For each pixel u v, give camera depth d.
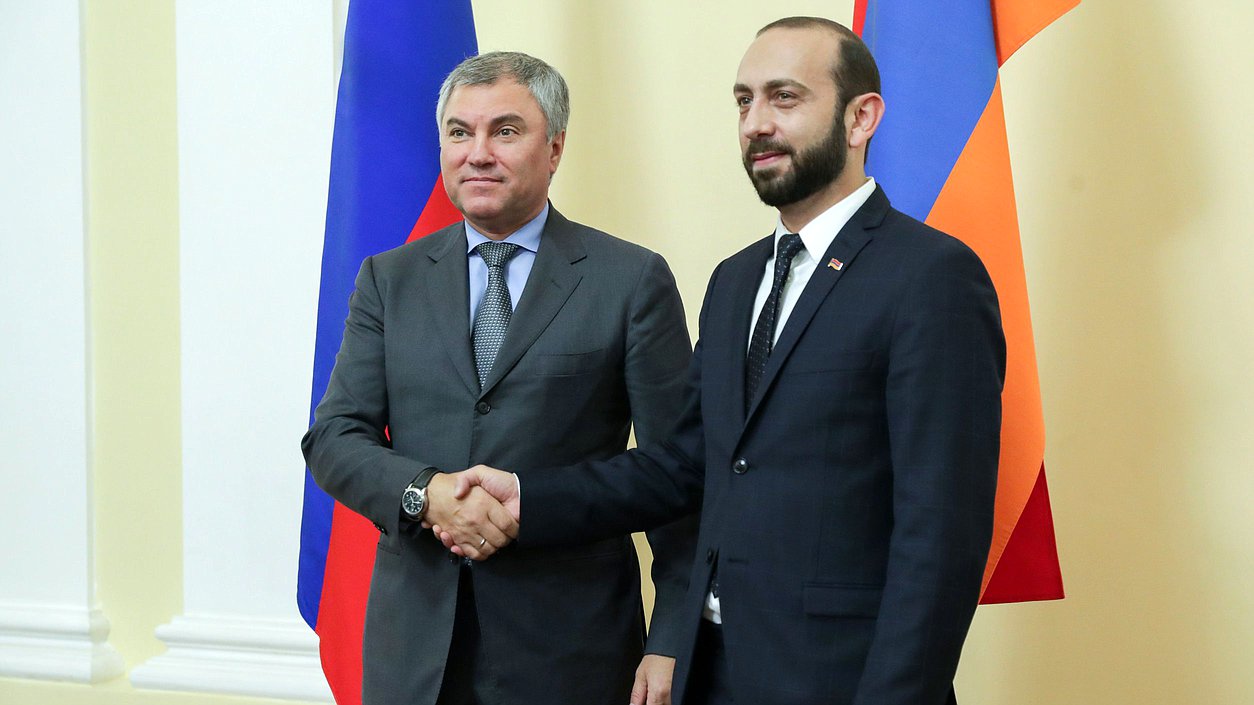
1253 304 2.68
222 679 3.12
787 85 1.73
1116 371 2.78
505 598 2.01
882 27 2.42
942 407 1.58
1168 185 2.74
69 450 3.36
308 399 3.12
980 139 2.35
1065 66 2.82
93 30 3.39
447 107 2.17
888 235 1.72
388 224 2.59
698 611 1.78
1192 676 2.72
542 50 3.15
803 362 1.69
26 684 3.31
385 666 2.05
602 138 3.11
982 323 1.64
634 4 3.09
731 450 1.75
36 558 3.37
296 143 3.13
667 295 2.17
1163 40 2.74
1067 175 2.82
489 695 2.03
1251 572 2.67
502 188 2.12
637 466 2.01
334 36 3.12
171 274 3.33
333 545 2.60
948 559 1.54
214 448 3.18
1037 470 2.28
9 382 3.40
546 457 2.06
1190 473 2.72
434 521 1.96
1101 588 2.79
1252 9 2.68
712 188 3.04
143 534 3.35
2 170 3.41
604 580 2.09
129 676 3.27
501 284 2.16
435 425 2.08
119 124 3.37
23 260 3.39
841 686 1.60
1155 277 2.75
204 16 3.20
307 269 3.12
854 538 1.64
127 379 3.37
